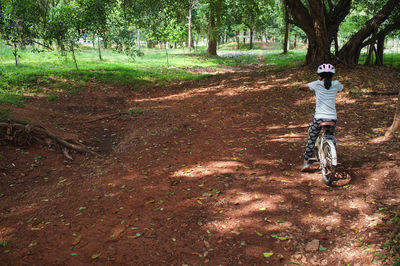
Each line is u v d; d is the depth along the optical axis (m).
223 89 12.20
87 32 15.59
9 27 14.20
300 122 7.58
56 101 9.92
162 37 20.09
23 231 3.51
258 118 8.18
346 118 7.50
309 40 14.23
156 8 17.55
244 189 4.38
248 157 5.59
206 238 3.31
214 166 5.25
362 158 5.03
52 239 3.35
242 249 3.11
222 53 41.62
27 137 5.92
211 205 3.98
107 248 3.19
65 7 14.13
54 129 6.80
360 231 3.24
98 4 14.56
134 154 6.04
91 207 4.04
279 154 5.65
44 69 14.55
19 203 4.18
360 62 18.77
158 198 4.23
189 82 14.45
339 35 27.70
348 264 2.81
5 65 14.92
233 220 3.62
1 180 4.73
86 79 13.34
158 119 8.48
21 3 13.66
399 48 37.44
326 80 4.30
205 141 6.64
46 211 3.95
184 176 4.91
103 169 5.34
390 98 8.86
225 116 8.58
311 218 3.57
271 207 3.86
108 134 7.30
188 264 2.93
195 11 40.31
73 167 5.45
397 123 5.64
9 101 8.45
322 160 4.37
